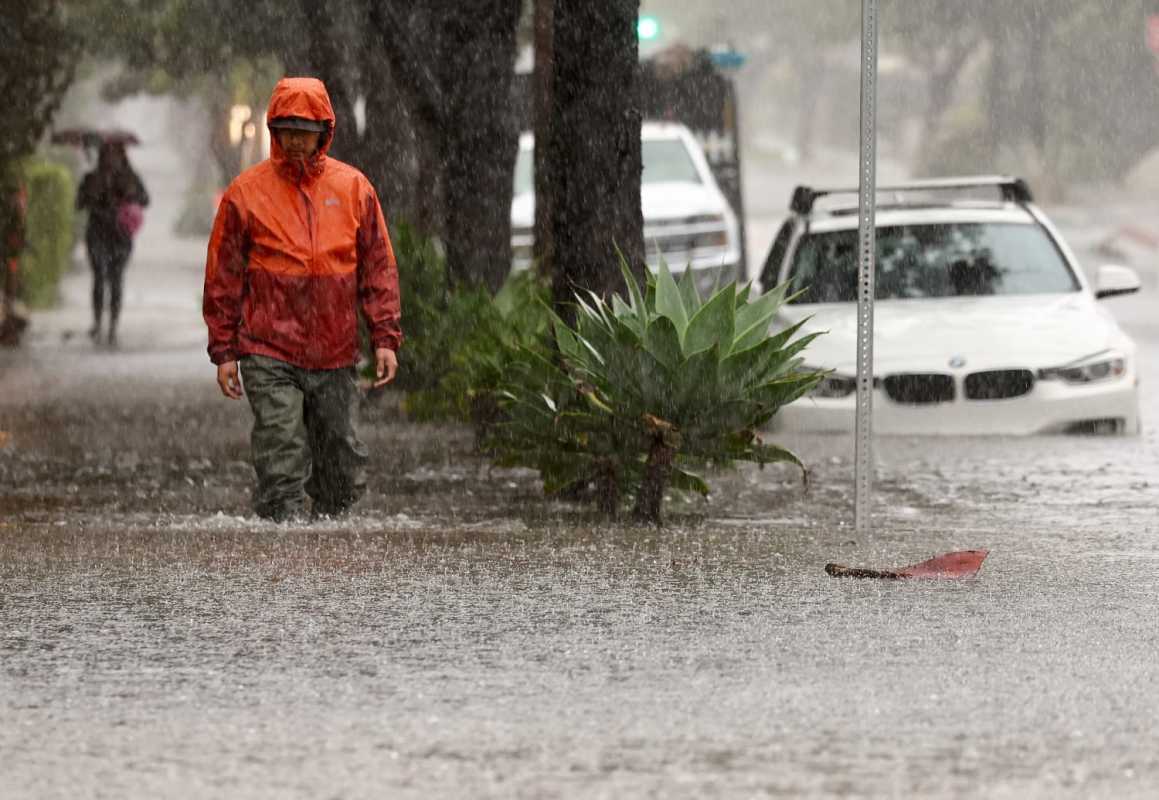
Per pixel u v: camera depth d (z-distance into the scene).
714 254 57.16
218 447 35.97
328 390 24.84
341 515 25.61
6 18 55.56
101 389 47.41
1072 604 18.38
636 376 24.88
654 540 22.67
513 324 37.62
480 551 21.64
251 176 24.38
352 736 13.50
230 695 14.74
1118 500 28.88
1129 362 36.25
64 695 14.75
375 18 38.12
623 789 12.16
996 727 13.70
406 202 54.28
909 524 25.70
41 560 20.89
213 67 73.50
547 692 14.80
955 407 35.62
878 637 16.80
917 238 39.38
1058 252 39.38
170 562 20.75
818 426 35.84
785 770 12.59
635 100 27.66
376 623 17.47
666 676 15.32
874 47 23.67
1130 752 13.03
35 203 80.25
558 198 27.89
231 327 24.56
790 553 21.62
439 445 35.91
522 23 71.75
